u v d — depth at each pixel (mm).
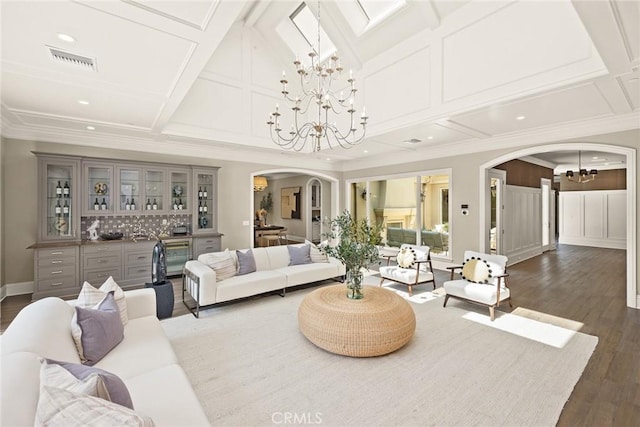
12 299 4395
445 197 6551
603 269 6477
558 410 2066
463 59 3832
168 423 1380
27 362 1286
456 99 3920
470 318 3695
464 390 2275
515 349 2906
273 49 5945
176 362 1966
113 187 5117
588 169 9977
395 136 5223
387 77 4801
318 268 4965
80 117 4238
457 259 6070
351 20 4629
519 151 5102
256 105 6023
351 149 6477
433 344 3004
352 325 2725
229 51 5668
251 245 6918
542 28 3180
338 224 3484
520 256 7473
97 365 1849
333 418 1982
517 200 7398
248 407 2086
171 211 5695
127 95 3457
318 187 10781
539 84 3219
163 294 3680
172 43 2512
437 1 3809
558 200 11078
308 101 6500
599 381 2395
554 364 2639
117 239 5168
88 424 939
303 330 2990
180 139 5465
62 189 4777
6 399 1034
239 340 3098
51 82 3113
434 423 1938
